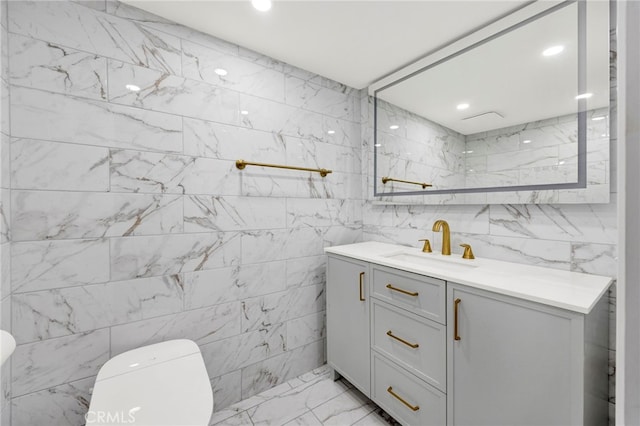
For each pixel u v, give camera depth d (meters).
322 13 1.41
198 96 1.56
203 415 0.97
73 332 1.26
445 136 1.72
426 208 1.90
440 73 1.72
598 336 1.01
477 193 1.59
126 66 1.36
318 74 2.05
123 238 1.36
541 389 0.96
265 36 1.60
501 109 1.47
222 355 1.65
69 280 1.25
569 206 1.31
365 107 2.28
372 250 1.85
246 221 1.73
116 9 1.34
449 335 1.22
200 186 1.57
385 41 1.64
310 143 2.02
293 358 1.94
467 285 1.15
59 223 1.22
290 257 1.92
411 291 1.38
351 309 1.73
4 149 1.09
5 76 1.10
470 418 1.15
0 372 1.04
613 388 1.17
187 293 1.54
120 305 1.36
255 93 1.76
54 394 1.22
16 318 1.15
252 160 1.75
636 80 0.28
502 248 1.53
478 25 1.50
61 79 1.22
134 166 1.38
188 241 1.54
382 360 1.53
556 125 1.30
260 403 1.70
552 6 1.28
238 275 1.71
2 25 1.09
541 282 1.12
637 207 0.28
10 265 1.13
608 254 1.20
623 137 0.29
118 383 1.10
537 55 1.34
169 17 1.45
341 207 2.21
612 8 1.15
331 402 1.71
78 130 1.26
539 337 0.96
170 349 1.34
